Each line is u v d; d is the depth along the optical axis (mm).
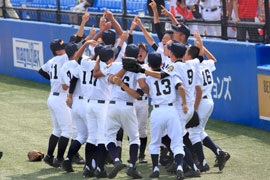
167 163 25031
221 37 33969
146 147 28391
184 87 22641
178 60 22703
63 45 25516
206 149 27641
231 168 24328
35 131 31922
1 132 31734
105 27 26375
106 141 23031
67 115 25297
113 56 23016
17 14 50344
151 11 38281
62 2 46406
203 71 24469
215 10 33906
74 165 25812
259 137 29438
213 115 34125
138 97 22469
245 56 31328
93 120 23469
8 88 44469
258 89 30734
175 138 22234
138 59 24828
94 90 23203
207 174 23453
